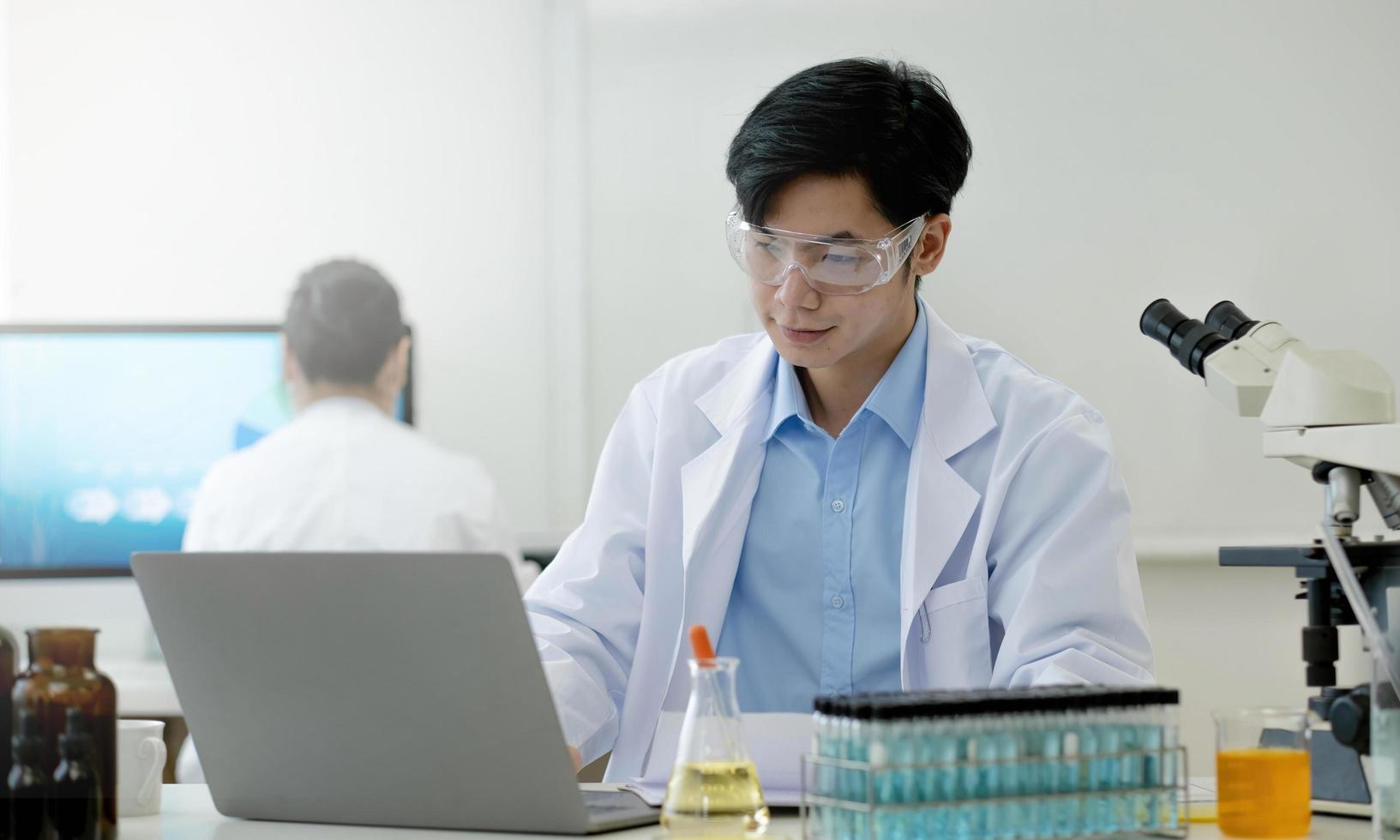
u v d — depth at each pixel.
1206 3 3.20
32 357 3.11
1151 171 3.22
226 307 3.51
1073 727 0.99
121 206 3.52
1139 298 3.22
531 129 3.46
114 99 3.52
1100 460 1.51
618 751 1.58
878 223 1.41
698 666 1.04
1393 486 1.25
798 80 1.42
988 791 0.95
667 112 3.37
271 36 3.51
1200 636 3.12
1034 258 3.24
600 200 3.39
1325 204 3.19
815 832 0.96
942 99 1.47
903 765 0.92
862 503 1.59
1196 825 1.14
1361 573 1.21
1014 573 1.50
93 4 3.53
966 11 3.26
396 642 1.08
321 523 2.71
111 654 3.24
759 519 1.62
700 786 1.01
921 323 1.63
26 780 1.06
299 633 1.12
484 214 3.47
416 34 3.49
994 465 1.55
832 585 1.58
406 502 2.73
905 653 1.50
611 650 1.61
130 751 1.24
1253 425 3.15
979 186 3.25
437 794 1.12
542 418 3.45
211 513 2.76
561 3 3.42
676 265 3.37
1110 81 3.22
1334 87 3.18
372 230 3.49
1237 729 1.11
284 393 3.11
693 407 1.69
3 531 3.10
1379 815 1.04
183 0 3.52
